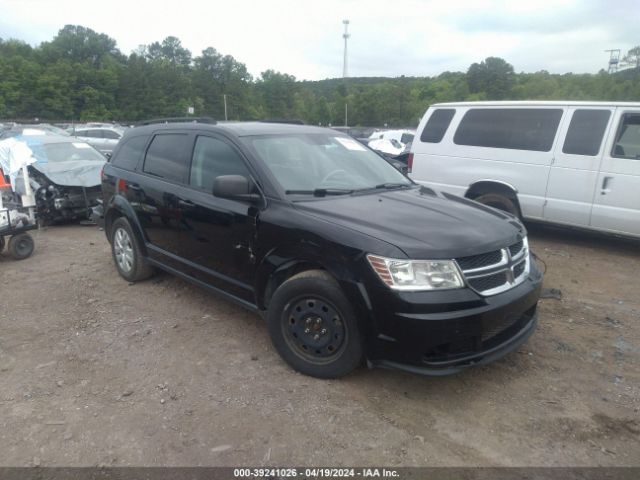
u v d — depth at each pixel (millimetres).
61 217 8859
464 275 3170
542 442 3012
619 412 3305
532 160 7180
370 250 3193
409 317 3074
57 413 3262
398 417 3221
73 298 5242
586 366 3879
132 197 5258
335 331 3451
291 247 3605
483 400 3418
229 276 4227
